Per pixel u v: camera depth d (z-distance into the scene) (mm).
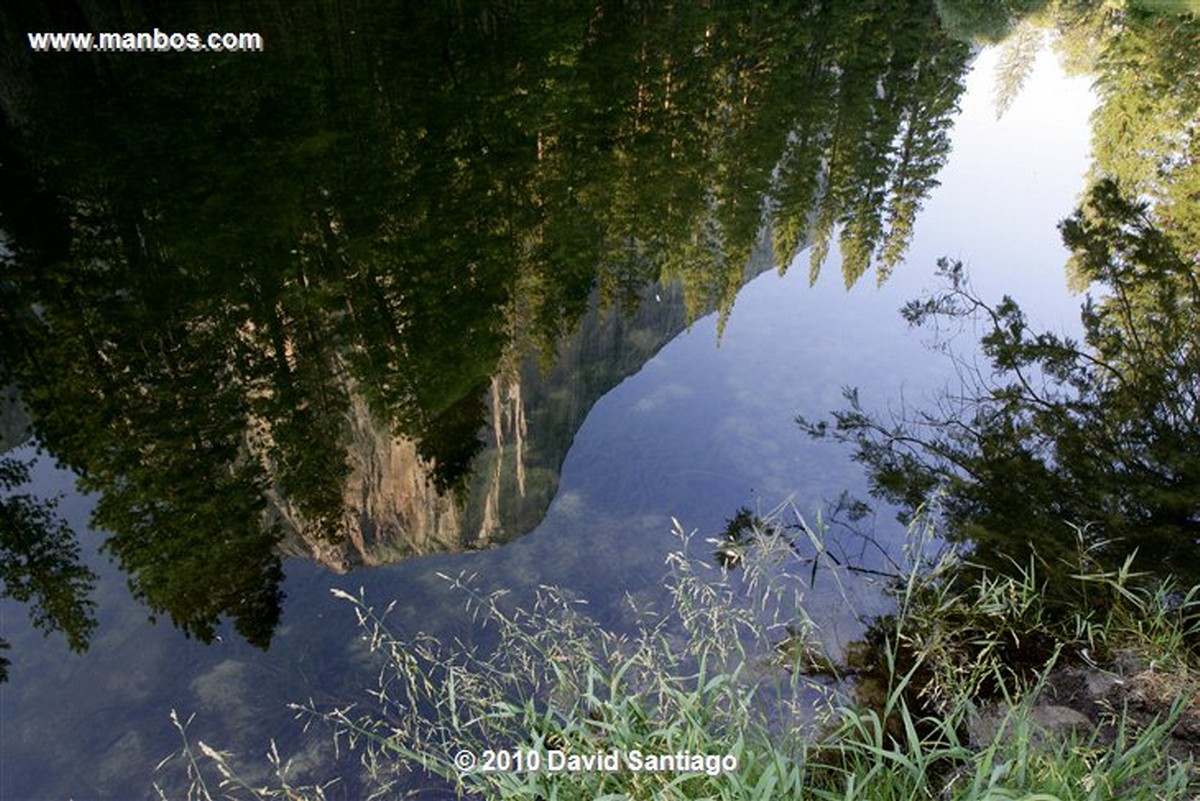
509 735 3406
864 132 18438
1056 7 24375
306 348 7359
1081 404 6023
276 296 8156
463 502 5309
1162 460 5289
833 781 3062
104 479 5512
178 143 11320
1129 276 8273
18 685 3928
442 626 4262
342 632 4242
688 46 20484
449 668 3506
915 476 5352
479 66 16234
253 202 9992
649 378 6789
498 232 10305
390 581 4613
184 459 5766
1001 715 3596
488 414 6441
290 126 12266
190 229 9266
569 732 3023
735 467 5609
